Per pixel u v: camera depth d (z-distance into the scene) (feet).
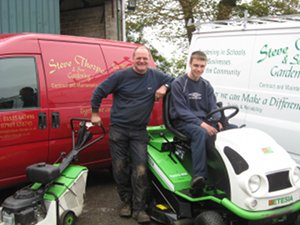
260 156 12.53
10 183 15.69
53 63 16.72
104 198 18.21
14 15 28.14
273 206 12.21
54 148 16.61
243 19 18.49
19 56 15.64
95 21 37.93
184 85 14.49
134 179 15.20
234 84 18.28
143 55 14.94
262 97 16.94
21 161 15.61
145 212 15.35
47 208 13.34
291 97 15.85
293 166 12.66
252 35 17.72
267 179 12.16
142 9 59.21
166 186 14.30
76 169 14.88
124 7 38.22
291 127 15.78
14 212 12.56
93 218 15.93
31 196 12.98
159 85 15.69
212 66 19.54
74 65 17.51
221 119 14.60
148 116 15.53
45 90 16.25
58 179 14.21
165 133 16.19
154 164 14.97
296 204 12.55
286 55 16.16
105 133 16.97
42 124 16.08
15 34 16.48
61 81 16.87
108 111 18.66
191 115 13.94
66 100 16.96
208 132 13.57
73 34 40.11
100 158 19.01
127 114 15.19
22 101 15.57
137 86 15.21
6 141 15.03
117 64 19.38
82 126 15.53
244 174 12.16
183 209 13.84
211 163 13.52
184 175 14.46
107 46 19.29
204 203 13.80
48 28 29.63
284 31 16.38
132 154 15.38
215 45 19.53
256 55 17.42
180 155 15.02
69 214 13.94
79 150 15.21
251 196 11.98
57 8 29.91
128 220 15.71
